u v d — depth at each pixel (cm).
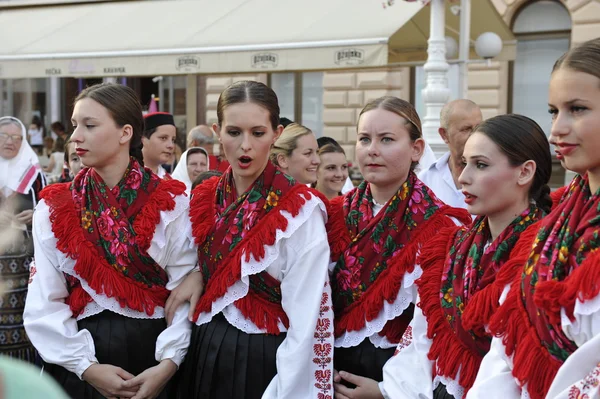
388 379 209
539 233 166
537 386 158
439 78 613
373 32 764
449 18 800
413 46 841
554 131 156
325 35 790
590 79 151
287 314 226
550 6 1219
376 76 1107
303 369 219
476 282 193
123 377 228
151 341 237
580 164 154
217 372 228
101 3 1074
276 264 229
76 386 233
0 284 177
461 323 193
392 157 228
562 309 150
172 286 243
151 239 234
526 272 164
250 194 232
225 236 232
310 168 339
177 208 242
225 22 906
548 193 202
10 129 414
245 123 225
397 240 228
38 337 230
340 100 1143
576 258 152
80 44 955
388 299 224
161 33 930
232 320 229
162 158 416
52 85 1441
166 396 245
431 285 205
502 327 167
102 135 230
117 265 231
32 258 376
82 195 236
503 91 1229
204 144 576
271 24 864
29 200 414
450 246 208
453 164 346
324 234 231
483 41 761
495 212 196
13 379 67
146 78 1353
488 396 165
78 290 235
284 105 1183
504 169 193
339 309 235
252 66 813
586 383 144
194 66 846
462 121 332
